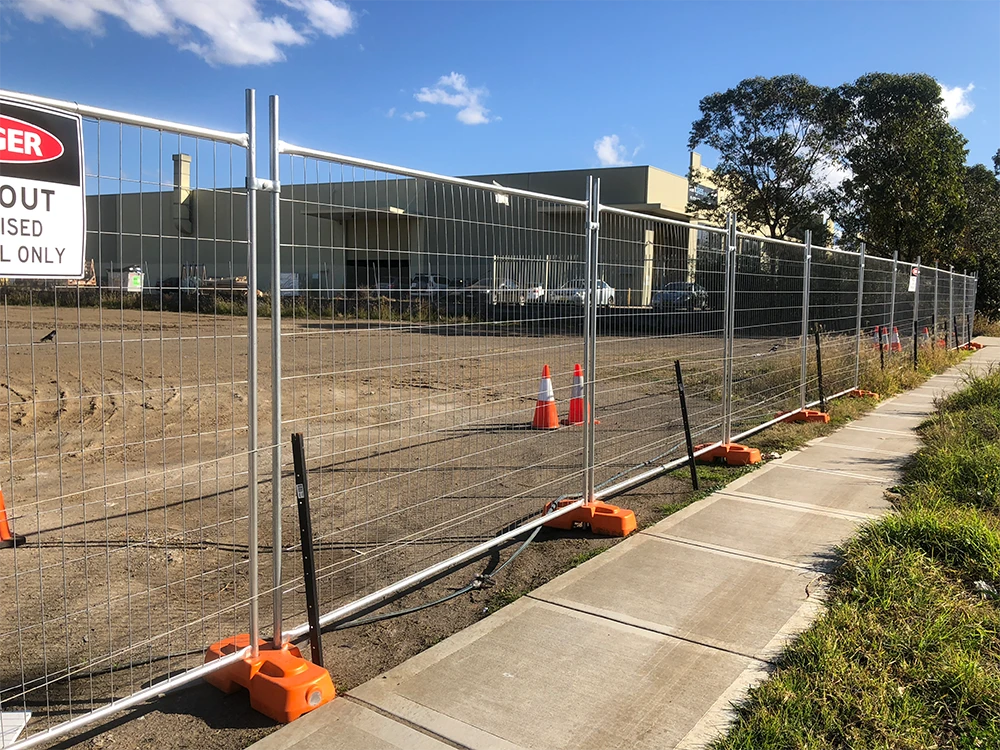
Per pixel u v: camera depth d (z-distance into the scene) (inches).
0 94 93.1
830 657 132.6
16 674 136.5
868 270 505.0
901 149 1350.9
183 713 124.0
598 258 215.5
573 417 366.9
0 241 94.2
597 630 151.6
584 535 212.2
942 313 852.6
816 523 218.7
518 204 189.9
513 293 189.8
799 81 1544.0
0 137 93.6
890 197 1331.2
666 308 254.7
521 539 209.0
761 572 181.6
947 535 184.1
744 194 1626.5
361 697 127.3
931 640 138.3
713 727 117.6
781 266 351.9
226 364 521.3
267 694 122.3
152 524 218.8
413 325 164.2
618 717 120.8
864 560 175.5
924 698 121.6
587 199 207.6
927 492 235.3
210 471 276.5
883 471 279.9
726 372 293.7
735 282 301.4
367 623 158.2
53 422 353.1
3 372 460.4
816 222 1604.3
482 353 203.3
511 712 122.6
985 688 122.1
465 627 156.2
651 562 188.5
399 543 197.0
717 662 138.3
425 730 117.8
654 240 246.7
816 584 173.3
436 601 168.6
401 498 245.8
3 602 167.0
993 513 215.8
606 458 301.9
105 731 118.7
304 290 144.1
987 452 260.4
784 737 111.2
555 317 206.1
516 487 259.1
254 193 120.4
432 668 136.6
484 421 379.6
